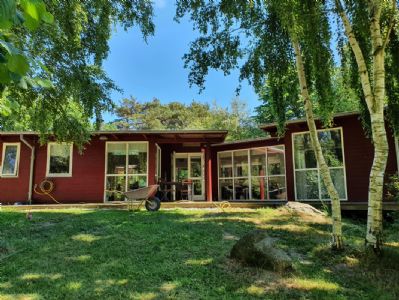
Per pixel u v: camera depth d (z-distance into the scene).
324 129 10.83
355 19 5.47
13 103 2.47
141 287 3.70
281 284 3.87
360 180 10.05
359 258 4.92
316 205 10.12
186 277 4.03
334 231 5.35
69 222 7.38
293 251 5.34
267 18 6.43
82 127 7.78
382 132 5.16
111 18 7.03
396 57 5.95
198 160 14.73
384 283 3.98
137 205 10.80
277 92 6.99
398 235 6.79
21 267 4.30
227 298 3.45
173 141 12.43
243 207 10.72
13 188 12.09
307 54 6.19
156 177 12.65
